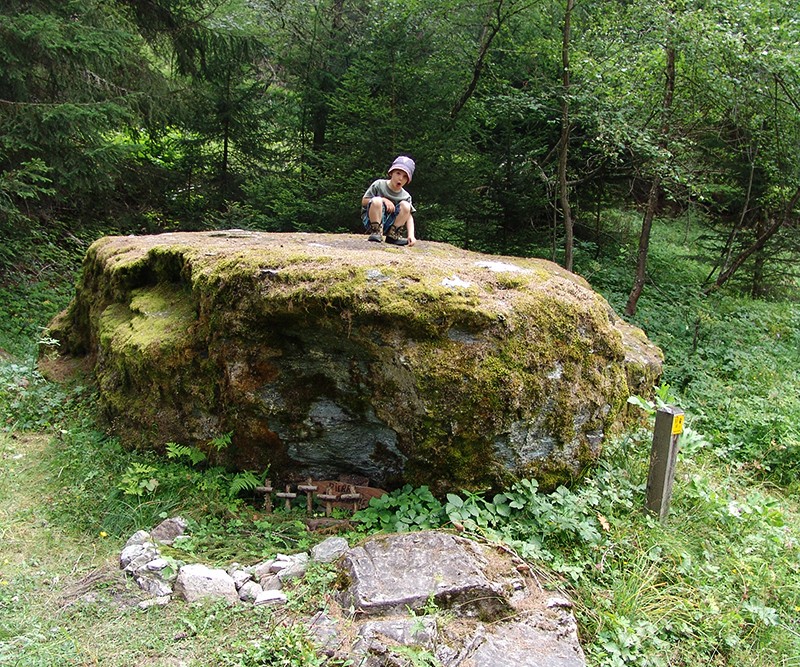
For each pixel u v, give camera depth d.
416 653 2.49
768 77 8.23
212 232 6.52
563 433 3.75
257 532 3.55
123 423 4.56
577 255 11.07
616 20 8.75
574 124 9.85
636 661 2.83
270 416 3.73
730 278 11.93
